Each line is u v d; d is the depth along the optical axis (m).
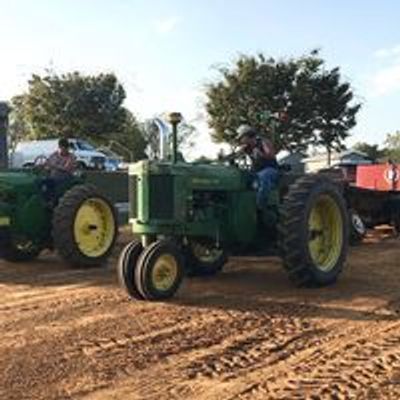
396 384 5.82
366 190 14.69
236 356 6.59
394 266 11.21
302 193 9.34
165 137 9.67
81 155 34.53
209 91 44.81
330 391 5.68
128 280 8.80
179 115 9.40
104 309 8.41
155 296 8.73
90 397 5.62
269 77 43.97
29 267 11.94
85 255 11.76
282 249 9.33
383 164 17.56
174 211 8.98
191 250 10.09
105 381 5.96
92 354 6.66
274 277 10.30
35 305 8.70
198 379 6.00
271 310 8.29
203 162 9.83
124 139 53.78
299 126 44.28
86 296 9.20
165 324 7.68
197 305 8.55
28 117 53.94
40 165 12.77
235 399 5.54
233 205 9.59
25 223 12.06
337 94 44.47
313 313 8.15
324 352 6.68
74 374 6.12
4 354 6.67
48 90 53.50
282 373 6.11
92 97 53.56
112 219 12.16
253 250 10.11
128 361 6.45
